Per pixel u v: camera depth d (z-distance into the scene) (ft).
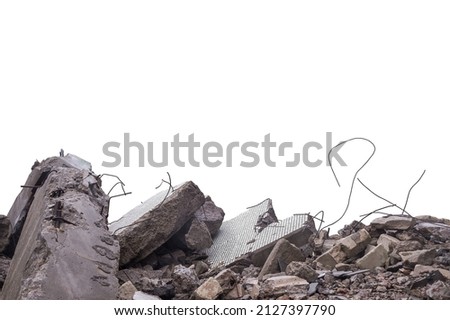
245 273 39.78
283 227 43.09
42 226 32.12
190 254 45.06
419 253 34.65
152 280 36.50
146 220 41.88
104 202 37.40
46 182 39.58
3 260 41.06
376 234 39.60
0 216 41.91
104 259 32.01
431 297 31.12
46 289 29.53
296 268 34.04
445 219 41.65
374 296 31.76
